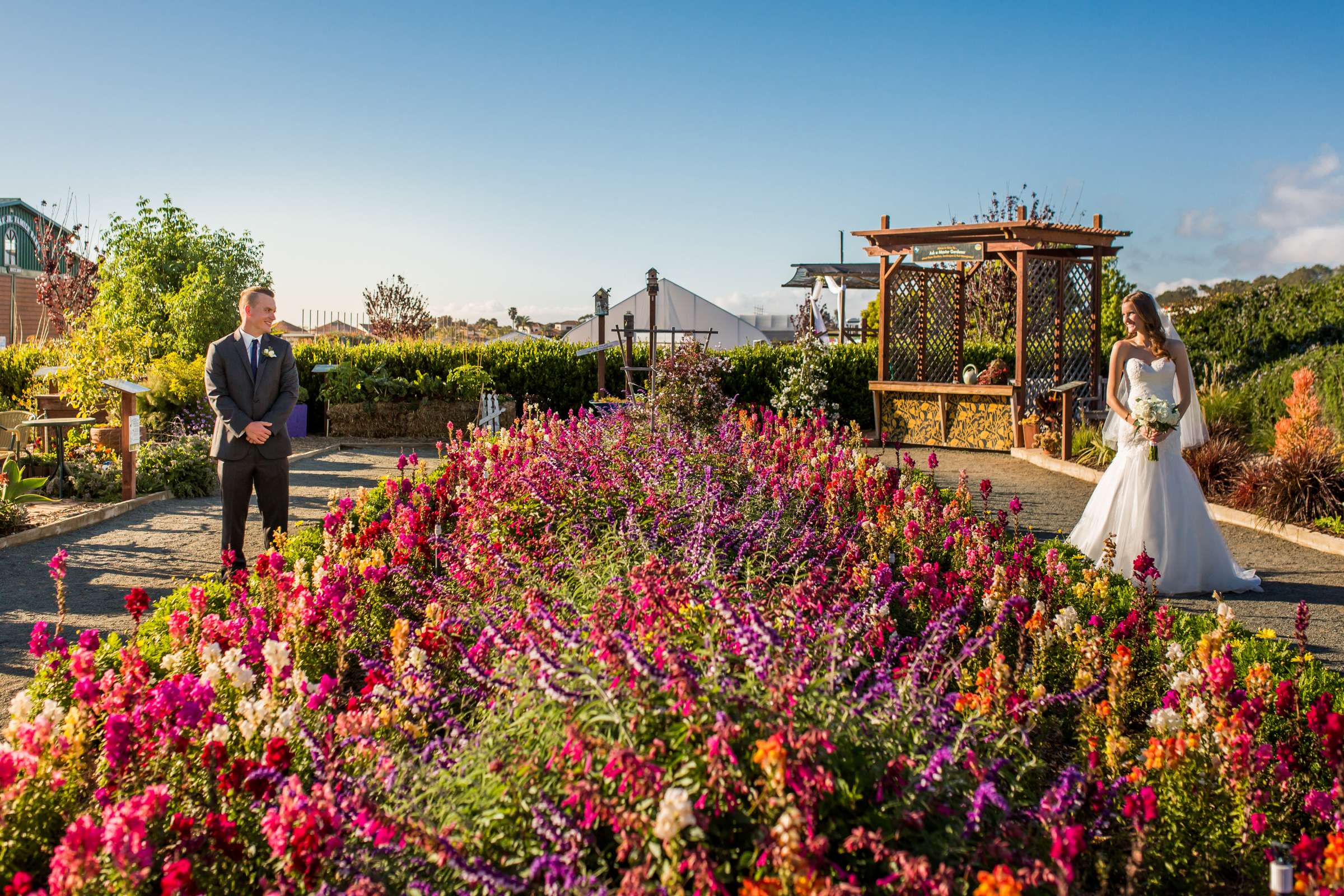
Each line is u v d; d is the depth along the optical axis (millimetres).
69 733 2672
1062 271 14430
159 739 2590
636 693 2363
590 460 6270
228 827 2205
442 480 7105
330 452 14578
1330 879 1944
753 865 1913
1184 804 2543
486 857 2184
